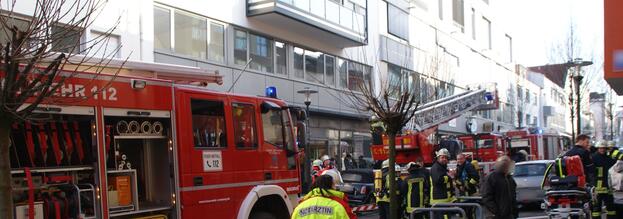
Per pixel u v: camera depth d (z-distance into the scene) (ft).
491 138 81.15
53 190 20.49
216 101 26.25
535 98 189.67
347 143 87.61
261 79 70.28
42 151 20.26
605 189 36.11
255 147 28.07
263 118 28.96
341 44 85.05
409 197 35.09
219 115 26.32
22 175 19.86
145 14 54.08
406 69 87.61
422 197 34.83
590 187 36.27
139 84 22.75
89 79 20.92
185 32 60.13
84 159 21.29
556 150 103.86
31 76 18.47
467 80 134.41
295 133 31.01
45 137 20.42
